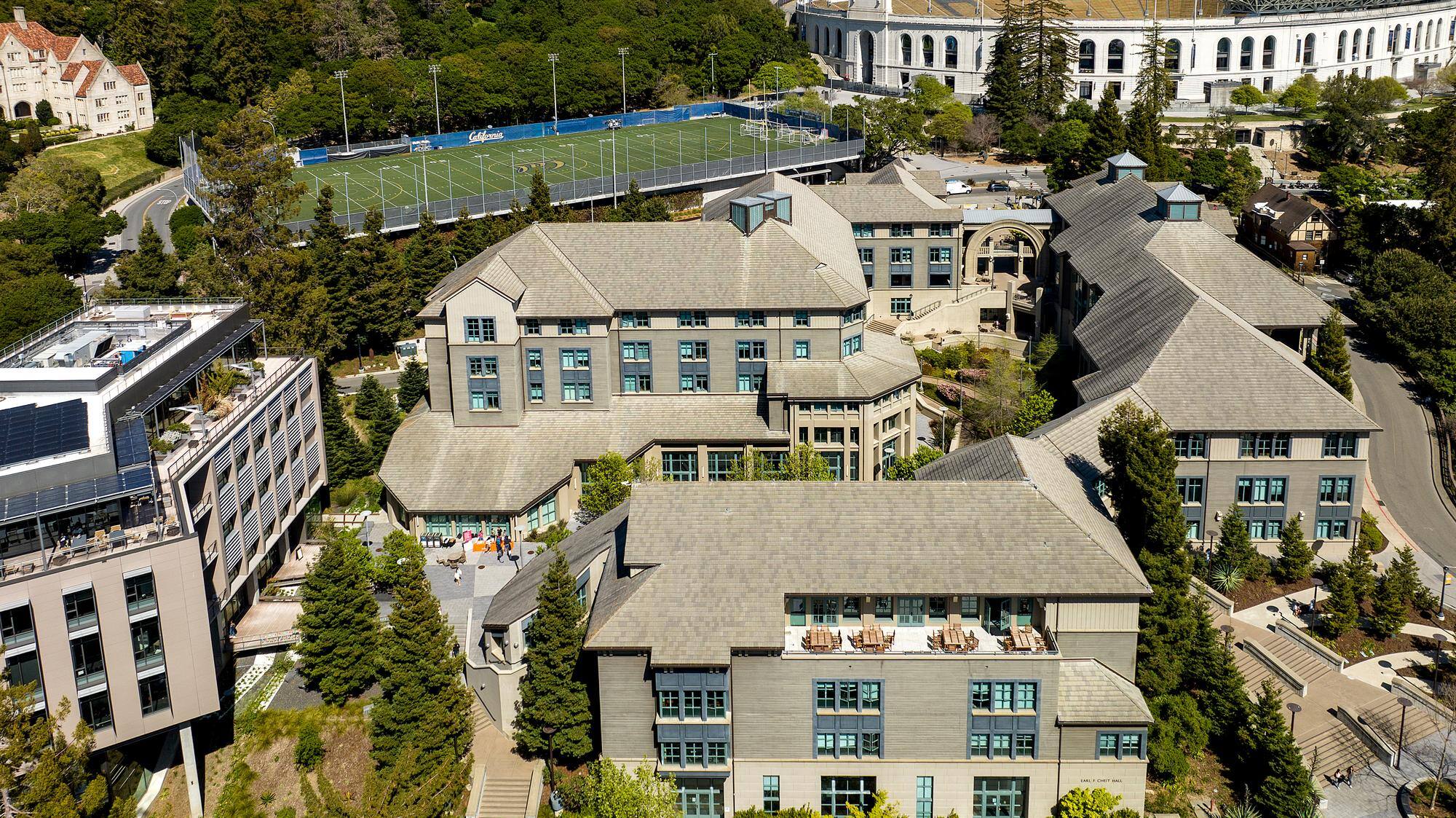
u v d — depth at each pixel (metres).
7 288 163.00
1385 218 179.75
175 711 91.56
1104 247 154.50
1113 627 88.12
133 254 172.50
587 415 135.00
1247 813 88.06
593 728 94.81
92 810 80.00
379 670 100.38
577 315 131.12
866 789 90.00
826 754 89.25
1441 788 91.38
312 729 98.38
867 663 86.31
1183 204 147.25
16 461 92.00
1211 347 121.62
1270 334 141.38
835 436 132.50
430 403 136.62
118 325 120.44
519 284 133.38
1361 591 109.12
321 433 131.50
